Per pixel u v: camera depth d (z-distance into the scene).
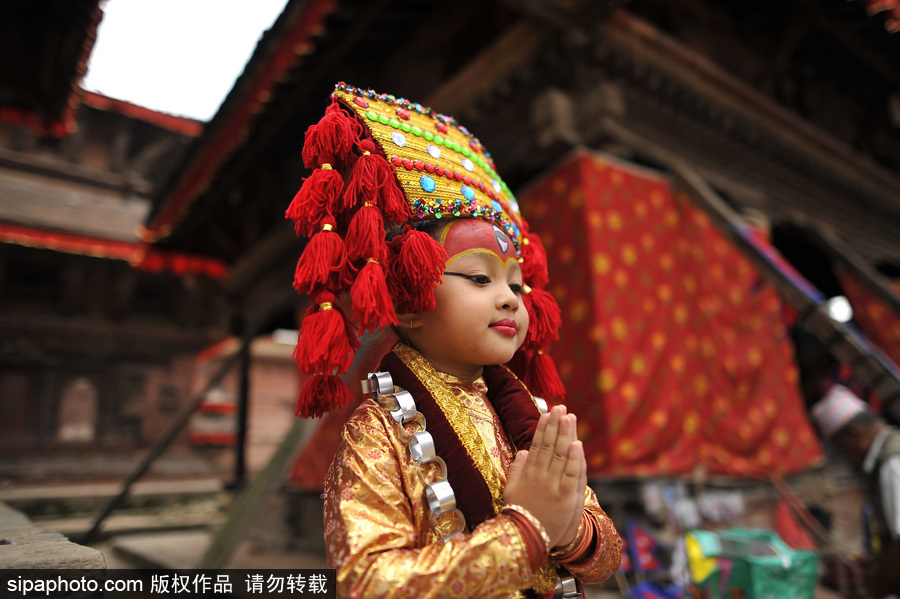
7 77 5.89
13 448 14.66
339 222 0.97
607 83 4.32
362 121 0.96
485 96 4.61
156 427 16.77
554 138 4.16
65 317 16.34
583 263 3.98
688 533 2.26
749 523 3.87
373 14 4.49
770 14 6.07
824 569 3.24
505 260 0.97
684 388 4.04
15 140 18.94
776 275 3.46
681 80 4.62
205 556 3.20
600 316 3.82
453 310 0.91
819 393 3.72
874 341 5.04
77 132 19.62
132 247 15.45
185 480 15.29
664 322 4.13
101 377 16.83
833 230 6.54
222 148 6.37
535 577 0.91
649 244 4.28
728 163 5.38
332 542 0.79
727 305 4.53
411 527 0.81
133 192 20.52
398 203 0.90
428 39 5.58
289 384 18.30
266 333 8.94
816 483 4.39
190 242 9.19
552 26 4.00
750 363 4.46
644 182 4.45
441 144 1.01
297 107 5.66
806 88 6.92
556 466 0.81
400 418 0.86
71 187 19.48
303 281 0.84
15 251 15.16
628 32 4.21
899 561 2.12
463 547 0.75
